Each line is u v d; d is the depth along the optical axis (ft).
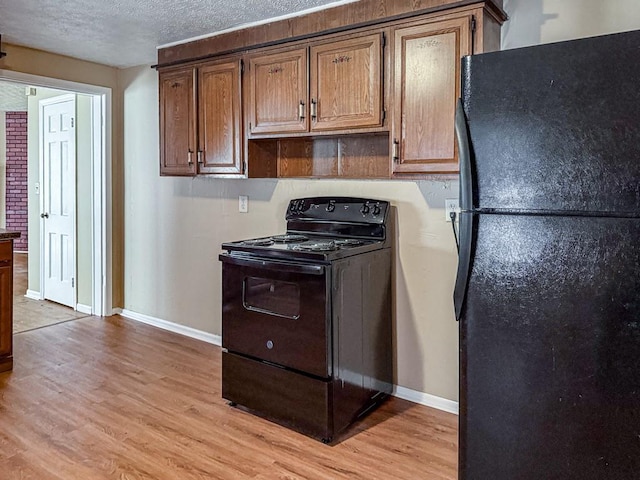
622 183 4.84
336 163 10.57
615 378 5.00
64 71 13.24
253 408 9.10
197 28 10.60
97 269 15.24
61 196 16.38
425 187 9.42
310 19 9.38
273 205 11.69
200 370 11.24
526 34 8.21
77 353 12.18
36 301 17.22
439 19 7.91
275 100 9.94
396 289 9.89
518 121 5.33
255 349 8.97
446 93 7.91
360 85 8.77
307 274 8.18
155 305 14.52
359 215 9.90
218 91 10.91
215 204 12.87
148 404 9.50
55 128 16.35
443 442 8.29
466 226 5.65
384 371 9.75
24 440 8.13
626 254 4.86
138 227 14.69
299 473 7.36
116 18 10.03
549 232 5.24
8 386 10.19
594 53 4.91
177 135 11.82
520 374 5.51
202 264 13.29
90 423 8.72
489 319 5.65
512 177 5.39
